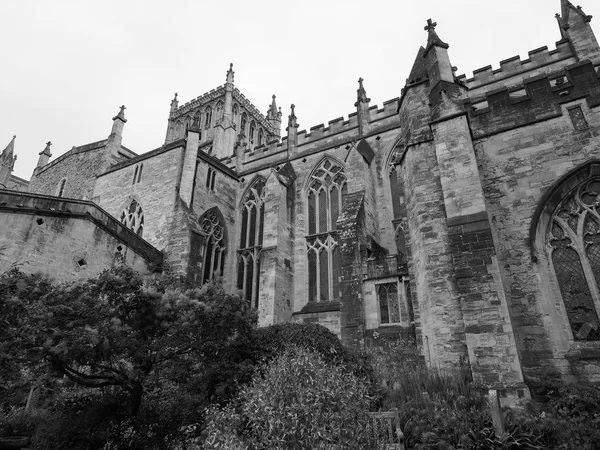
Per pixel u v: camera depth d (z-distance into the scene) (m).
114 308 14.07
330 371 10.63
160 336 14.74
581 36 31.50
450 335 17.16
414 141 21.69
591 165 16.67
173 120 79.62
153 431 13.62
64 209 22.86
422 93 22.89
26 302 12.87
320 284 34.09
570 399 12.59
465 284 15.91
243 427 10.48
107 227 24.70
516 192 17.92
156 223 32.38
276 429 8.73
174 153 34.81
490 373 14.34
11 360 12.52
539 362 15.24
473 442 11.11
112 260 24.80
